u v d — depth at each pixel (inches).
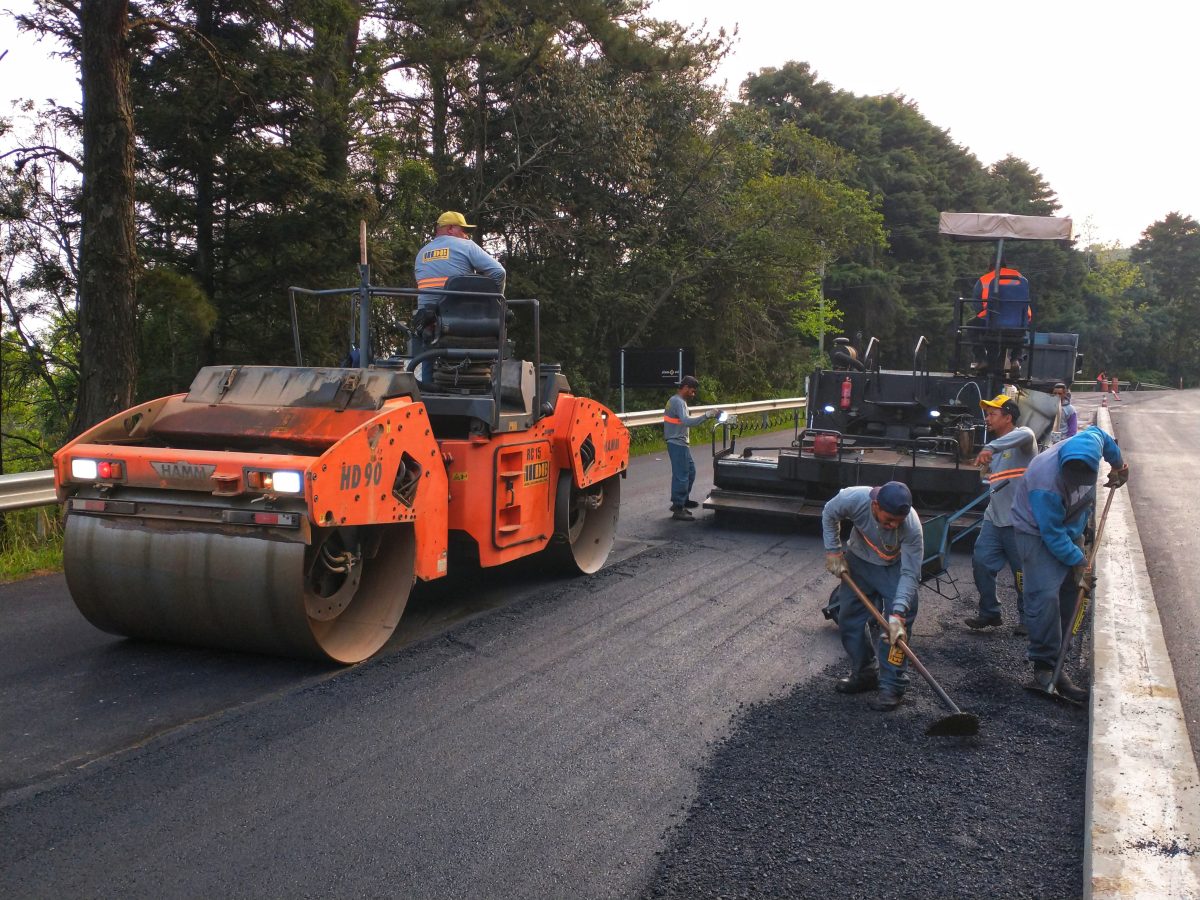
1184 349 3565.5
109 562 206.2
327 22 591.5
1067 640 208.1
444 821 144.5
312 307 570.6
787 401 970.7
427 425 228.5
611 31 799.7
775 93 1875.0
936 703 201.2
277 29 566.6
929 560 262.5
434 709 189.6
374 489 207.5
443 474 237.1
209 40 505.7
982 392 398.6
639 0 867.4
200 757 164.9
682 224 1007.0
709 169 983.0
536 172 860.6
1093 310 2938.0
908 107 2198.6
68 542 209.3
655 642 238.4
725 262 1048.8
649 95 933.8
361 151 665.6
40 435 670.5
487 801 151.3
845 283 1713.8
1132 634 231.5
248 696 194.5
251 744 170.7
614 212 946.7
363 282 253.6
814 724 187.8
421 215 707.4
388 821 143.9
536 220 840.3
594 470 309.9
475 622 252.1
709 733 181.5
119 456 203.5
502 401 271.0
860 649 204.2
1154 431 1025.5
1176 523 424.5
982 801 156.2
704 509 424.8
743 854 137.2
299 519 190.9
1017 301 428.5
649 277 1002.1
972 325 438.3
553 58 800.9
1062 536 201.8
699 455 673.0
